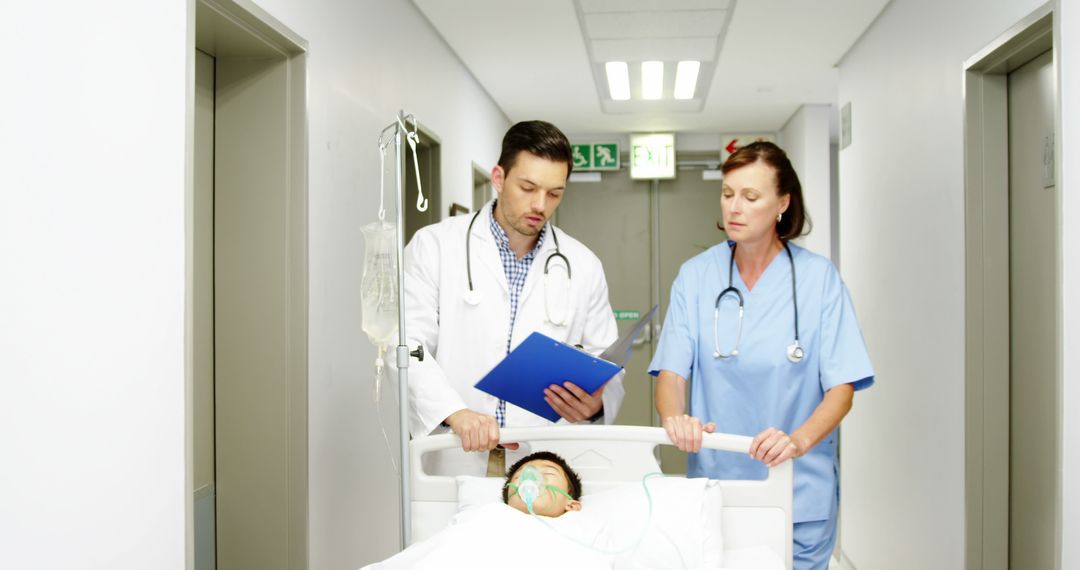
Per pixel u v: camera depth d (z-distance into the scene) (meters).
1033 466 2.03
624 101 4.53
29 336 1.04
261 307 1.94
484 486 1.43
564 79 4.02
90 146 1.15
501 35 3.29
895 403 2.84
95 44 1.17
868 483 3.17
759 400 1.65
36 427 1.05
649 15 3.03
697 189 5.57
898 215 2.80
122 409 1.22
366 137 2.41
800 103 4.57
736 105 4.62
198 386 1.89
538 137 1.55
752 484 1.41
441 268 1.76
